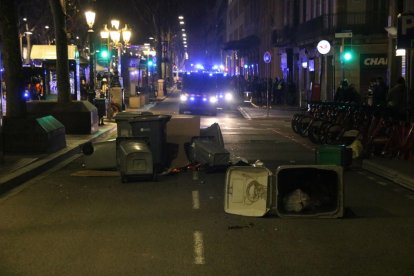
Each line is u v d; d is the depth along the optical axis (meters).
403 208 8.96
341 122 17.00
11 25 13.88
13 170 11.62
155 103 43.75
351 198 9.73
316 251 6.62
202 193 10.09
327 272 5.88
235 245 6.85
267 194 8.38
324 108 19.56
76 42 47.62
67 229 7.65
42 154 13.94
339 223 7.94
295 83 43.09
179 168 12.46
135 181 11.26
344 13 32.75
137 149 11.12
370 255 6.48
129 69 39.19
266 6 56.47
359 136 14.61
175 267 6.03
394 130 13.63
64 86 19.42
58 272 5.90
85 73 34.94
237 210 8.46
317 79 35.94
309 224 7.86
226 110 37.56
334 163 12.38
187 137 13.12
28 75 27.34
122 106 29.52
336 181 8.30
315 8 37.56
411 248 6.77
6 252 6.62
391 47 23.12
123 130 13.64
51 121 15.04
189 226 7.76
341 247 6.79
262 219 8.15
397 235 7.34
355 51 33.03
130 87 39.25
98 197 9.79
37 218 8.30
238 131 22.83
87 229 7.64
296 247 6.77
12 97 14.18
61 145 15.34
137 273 5.85
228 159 12.20
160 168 12.30
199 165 12.52
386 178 11.76
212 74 32.38
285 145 17.83
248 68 73.38
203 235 7.29
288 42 42.31
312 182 8.44
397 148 13.49
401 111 14.82
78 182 11.24
